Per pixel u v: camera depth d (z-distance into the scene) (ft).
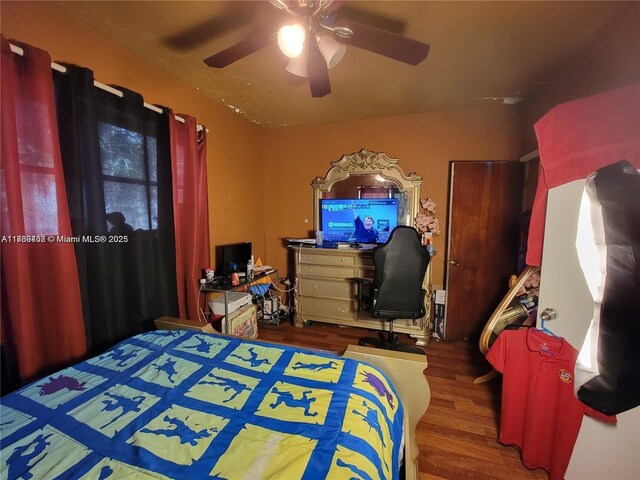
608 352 3.62
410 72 6.80
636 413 3.47
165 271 6.43
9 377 3.87
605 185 3.63
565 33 5.34
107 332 5.09
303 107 9.11
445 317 9.50
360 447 2.49
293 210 11.37
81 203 4.63
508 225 8.82
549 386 4.40
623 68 4.78
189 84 7.45
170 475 2.19
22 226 3.78
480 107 9.09
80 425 2.73
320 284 9.94
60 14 4.67
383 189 10.27
